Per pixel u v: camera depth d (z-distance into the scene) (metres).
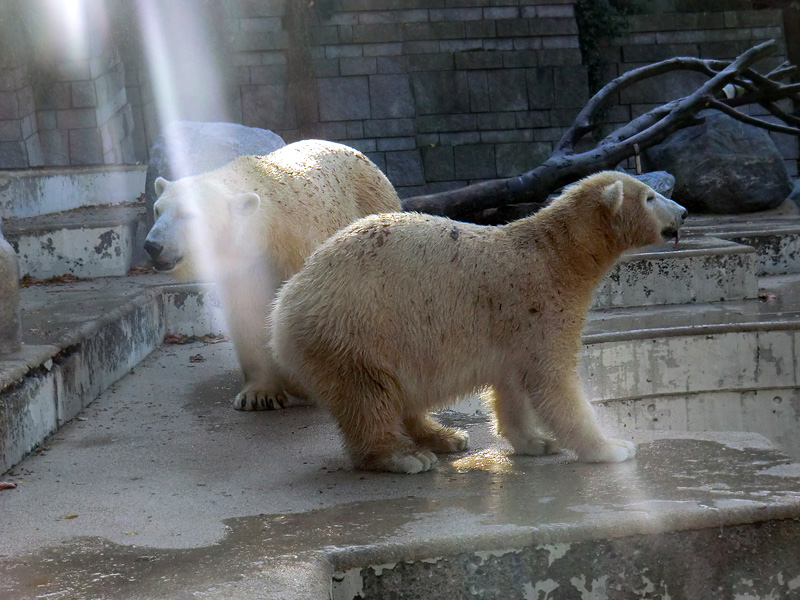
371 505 4.46
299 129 19.77
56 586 3.57
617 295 10.05
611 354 8.12
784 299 10.02
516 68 20.30
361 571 3.85
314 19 19.70
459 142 20.23
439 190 20.19
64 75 15.41
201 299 9.48
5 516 4.46
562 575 4.03
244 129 12.18
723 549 4.16
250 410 6.59
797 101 13.87
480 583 3.96
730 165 15.40
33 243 10.64
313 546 3.91
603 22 20.61
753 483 4.57
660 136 13.03
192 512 4.45
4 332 6.05
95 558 3.86
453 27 20.12
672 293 10.12
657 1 21.30
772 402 8.45
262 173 6.43
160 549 3.95
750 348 8.36
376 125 19.86
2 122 14.75
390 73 19.95
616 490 4.53
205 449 5.66
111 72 16.94
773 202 15.55
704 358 8.33
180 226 5.86
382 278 4.85
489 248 5.02
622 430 5.75
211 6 19.12
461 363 4.97
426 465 5.04
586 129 13.95
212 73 19.38
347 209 6.80
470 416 6.42
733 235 11.64
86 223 10.75
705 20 21.03
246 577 3.59
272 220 6.22
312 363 4.94
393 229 4.98
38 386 5.87
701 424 8.43
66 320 7.43
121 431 6.16
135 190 14.09
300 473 5.10
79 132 15.57
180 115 19.38
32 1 14.94
